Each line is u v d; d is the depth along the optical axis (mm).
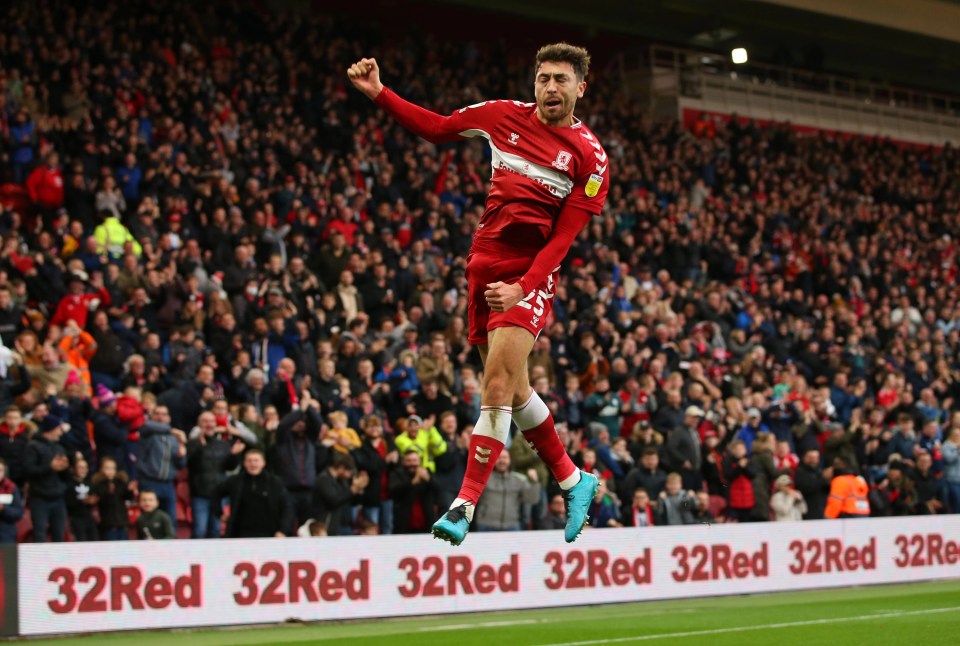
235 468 20172
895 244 43344
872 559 25078
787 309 35156
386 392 23453
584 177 8305
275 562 18344
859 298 37875
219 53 34969
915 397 32906
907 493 27000
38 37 30203
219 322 23453
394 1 46844
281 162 31484
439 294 27516
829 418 28328
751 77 51438
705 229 37438
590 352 26859
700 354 29531
